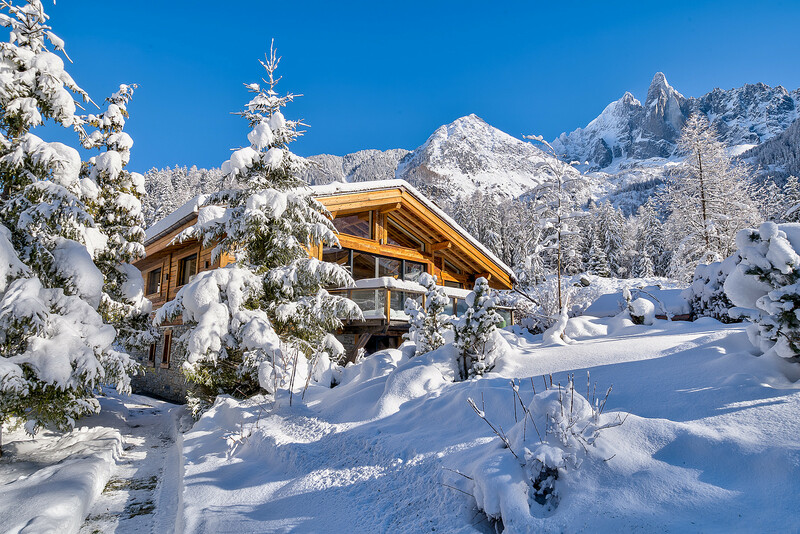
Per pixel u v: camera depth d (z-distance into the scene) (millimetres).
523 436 4461
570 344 9250
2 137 8711
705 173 25312
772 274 5180
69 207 8406
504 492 3723
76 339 7840
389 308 16328
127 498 6766
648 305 10320
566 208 15578
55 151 8594
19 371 6859
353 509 4723
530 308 16109
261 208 11031
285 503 5188
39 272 8359
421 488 4738
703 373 5656
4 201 8641
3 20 9594
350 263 19266
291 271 11016
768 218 30125
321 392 9688
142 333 12867
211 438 8258
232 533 4562
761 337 5379
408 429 6410
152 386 20031
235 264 11312
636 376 6141
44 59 9383
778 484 3279
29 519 5016
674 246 28859
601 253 50312
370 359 10477
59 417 8156
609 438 4234
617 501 3525
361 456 5941
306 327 11086
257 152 11688
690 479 3607
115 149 13227
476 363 8133
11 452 8680
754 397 4633
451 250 22547
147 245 19297
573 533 3303
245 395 10375
